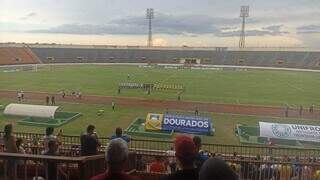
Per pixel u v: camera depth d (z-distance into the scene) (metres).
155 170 12.47
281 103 57.47
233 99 60.31
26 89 66.00
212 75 102.25
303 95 67.19
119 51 161.38
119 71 109.81
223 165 3.54
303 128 33.00
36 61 139.12
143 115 44.72
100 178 4.50
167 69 120.69
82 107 49.12
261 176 12.07
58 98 56.53
